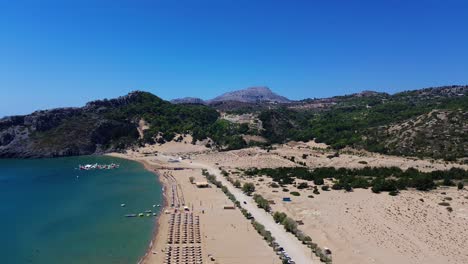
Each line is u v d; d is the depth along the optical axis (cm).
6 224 12950
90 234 11881
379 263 9206
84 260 9925
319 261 9400
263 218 12938
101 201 16025
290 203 14400
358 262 9281
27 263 9788
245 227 12150
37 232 12112
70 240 11369
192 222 12688
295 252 9975
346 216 12525
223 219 13038
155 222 12988
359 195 15138
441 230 11075
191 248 10369
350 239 10644
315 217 12569
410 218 12094
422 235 10769
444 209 12800
